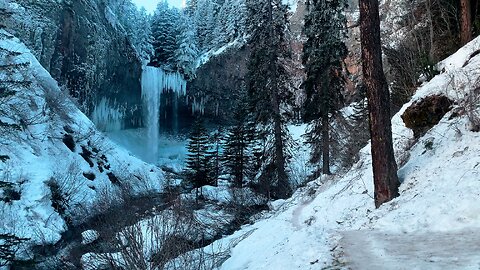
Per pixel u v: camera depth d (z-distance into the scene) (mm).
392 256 4359
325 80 21562
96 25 42469
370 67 7379
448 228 5027
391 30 20859
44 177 19656
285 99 24109
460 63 10688
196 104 53406
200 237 12219
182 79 54250
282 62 23953
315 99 22141
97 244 10922
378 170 7266
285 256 5719
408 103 11078
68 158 23859
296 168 25828
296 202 13133
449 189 5902
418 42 16484
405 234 5266
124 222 9883
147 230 9297
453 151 7105
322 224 8344
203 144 31984
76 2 39938
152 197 16328
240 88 38219
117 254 8758
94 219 16562
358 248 5008
